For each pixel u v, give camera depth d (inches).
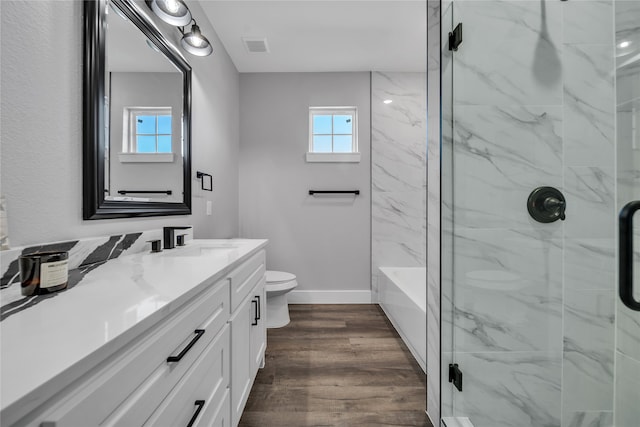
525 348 46.7
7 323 18.9
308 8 82.0
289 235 121.0
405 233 120.8
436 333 51.2
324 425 53.1
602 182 46.2
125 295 25.1
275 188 120.9
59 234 35.8
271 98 120.6
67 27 36.6
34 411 13.0
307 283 121.3
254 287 58.1
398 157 120.6
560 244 46.4
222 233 99.7
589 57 46.2
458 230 47.0
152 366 21.9
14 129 30.1
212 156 89.4
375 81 120.1
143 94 52.7
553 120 46.3
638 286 43.8
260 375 68.2
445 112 47.1
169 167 61.6
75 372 14.0
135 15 49.9
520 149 46.3
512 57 46.3
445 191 47.2
